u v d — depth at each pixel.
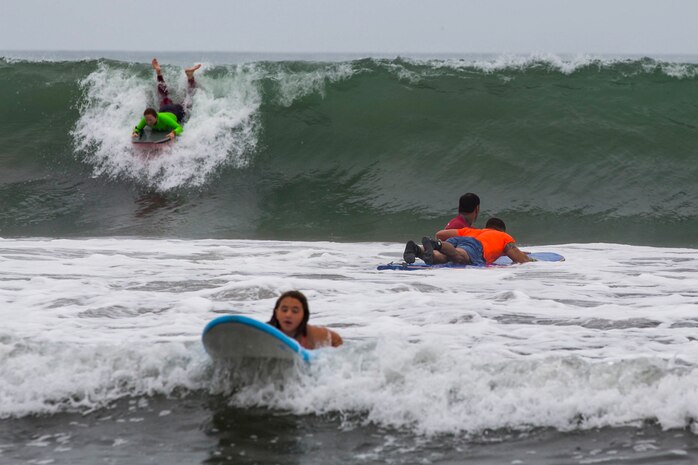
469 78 58.97
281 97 57.56
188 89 57.31
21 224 47.06
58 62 60.28
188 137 55.00
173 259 33.03
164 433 14.30
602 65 59.00
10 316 21.14
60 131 56.66
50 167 54.31
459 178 52.97
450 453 13.41
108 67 58.97
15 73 59.59
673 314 21.72
